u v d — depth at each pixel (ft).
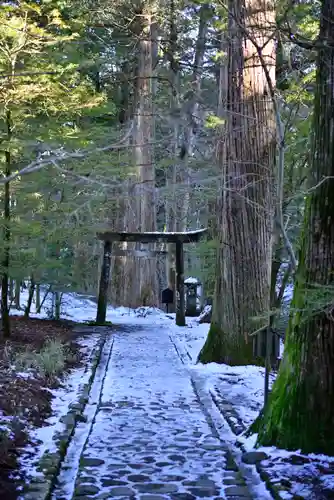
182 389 29.63
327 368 17.58
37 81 34.19
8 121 35.58
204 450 19.02
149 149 68.39
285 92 31.09
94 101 38.65
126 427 21.93
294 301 18.69
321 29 17.63
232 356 35.60
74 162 38.52
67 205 42.52
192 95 66.44
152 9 61.05
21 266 42.06
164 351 42.88
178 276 62.80
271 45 32.86
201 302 77.82
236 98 34.37
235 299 35.86
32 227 40.73
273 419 18.54
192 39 69.26
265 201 34.14
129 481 15.84
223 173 34.32
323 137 17.87
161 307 93.30
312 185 18.04
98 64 65.21
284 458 16.92
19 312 62.23
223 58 47.03
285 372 18.70
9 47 35.06
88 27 61.31
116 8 60.49
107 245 61.87
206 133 64.54
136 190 52.01
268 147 34.06
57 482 15.96
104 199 43.52
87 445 19.36
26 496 14.07
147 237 61.46
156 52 77.20
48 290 58.85
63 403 25.77
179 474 16.53
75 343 44.91
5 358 31.30
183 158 66.44
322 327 17.67
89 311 79.66
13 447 17.88
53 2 41.19
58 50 41.88
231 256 36.09
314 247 17.74
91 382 30.83
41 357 30.91
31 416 21.89
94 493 14.79
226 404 25.40
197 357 38.04
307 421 17.60
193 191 50.37
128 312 79.92
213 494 14.92
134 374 33.60
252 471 16.83
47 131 37.47
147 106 68.03
